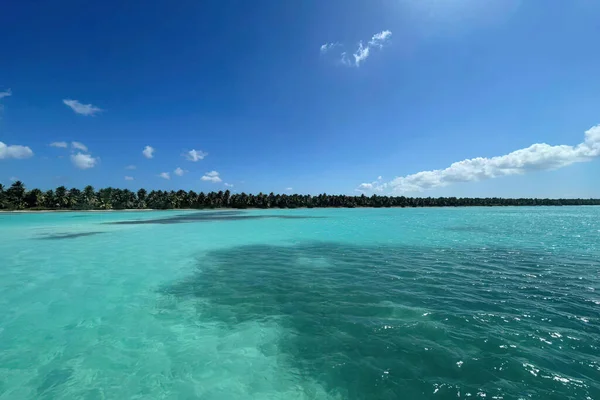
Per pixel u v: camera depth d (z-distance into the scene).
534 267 12.91
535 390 4.59
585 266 13.06
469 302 8.48
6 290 9.88
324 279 11.11
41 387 4.87
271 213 80.44
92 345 6.21
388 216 61.81
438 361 5.41
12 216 60.25
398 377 5.00
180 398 4.63
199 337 6.54
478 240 21.88
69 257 15.73
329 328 6.86
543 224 37.44
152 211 93.94
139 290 9.88
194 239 23.41
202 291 9.72
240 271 12.50
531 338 6.21
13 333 6.74
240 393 4.75
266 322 7.25
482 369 5.14
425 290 9.65
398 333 6.54
